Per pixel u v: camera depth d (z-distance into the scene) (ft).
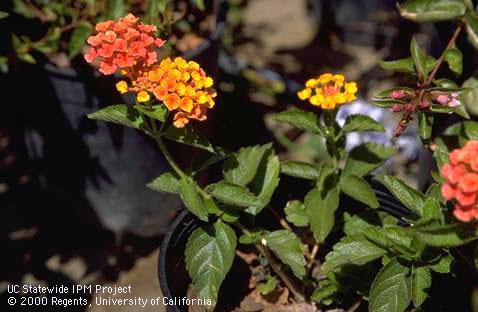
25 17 2.55
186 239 2.11
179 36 2.63
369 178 2.18
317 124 2.04
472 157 1.62
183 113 1.85
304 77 3.55
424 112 2.01
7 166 3.01
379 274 1.85
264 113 3.28
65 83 2.41
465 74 2.34
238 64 3.44
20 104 2.57
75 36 2.40
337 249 1.92
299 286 2.19
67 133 2.52
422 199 1.86
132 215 2.69
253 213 2.08
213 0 2.76
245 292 2.18
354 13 3.76
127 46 1.86
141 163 2.56
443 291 2.06
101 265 2.72
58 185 2.66
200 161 2.01
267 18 4.00
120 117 1.94
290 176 2.22
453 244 1.68
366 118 1.98
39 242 2.78
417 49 2.02
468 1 2.09
